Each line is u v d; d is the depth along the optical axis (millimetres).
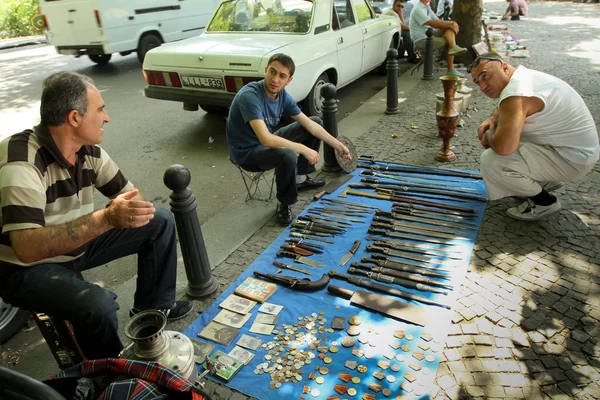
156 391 1601
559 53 8766
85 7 8961
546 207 3371
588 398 2078
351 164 4406
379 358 2373
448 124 4398
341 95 7754
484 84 3236
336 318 2658
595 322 2486
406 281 2904
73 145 2164
